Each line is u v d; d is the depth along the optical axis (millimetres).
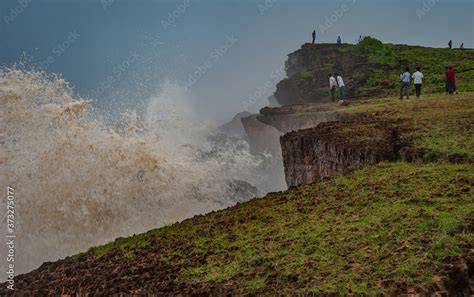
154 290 7988
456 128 15102
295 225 9727
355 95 32844
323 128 18031
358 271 7383
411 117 18156
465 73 32406
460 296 6973
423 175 11211
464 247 7523
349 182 11945
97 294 8352
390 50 41281
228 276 8055
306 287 7219
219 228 10516
